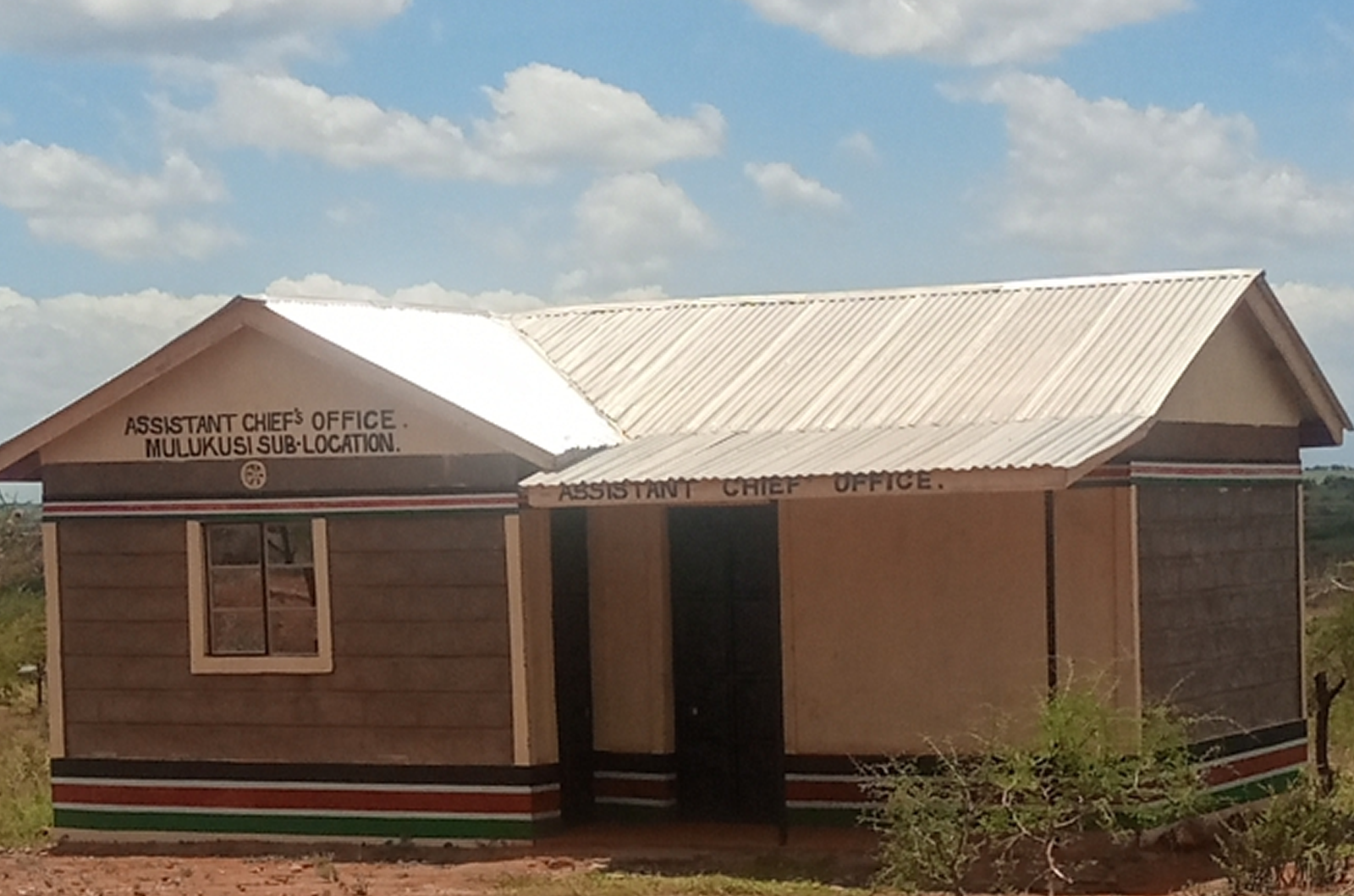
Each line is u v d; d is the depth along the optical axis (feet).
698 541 56.85
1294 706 60.90
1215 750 55.52
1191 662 54.49
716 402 57.62
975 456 47.73
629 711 57.11
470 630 54.29
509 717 53.93
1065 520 52.03
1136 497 51.72
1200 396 55.72
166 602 57.67
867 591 53.98
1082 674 51.47
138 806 57.88
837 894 45.73
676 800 56.85
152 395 57.62
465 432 54.08
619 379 60.39
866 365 57.82
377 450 55.21
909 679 53.57
